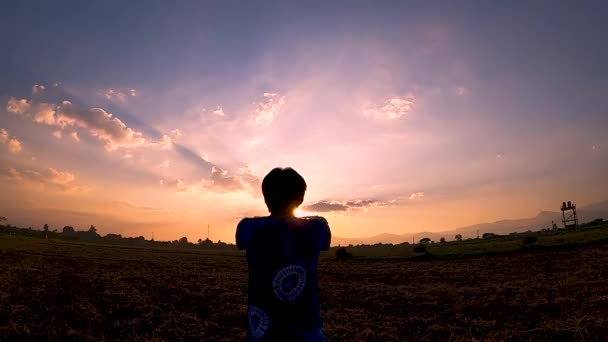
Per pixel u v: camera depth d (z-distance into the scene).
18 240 72.25
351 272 28.52
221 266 36.34
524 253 34.47
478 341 8.43
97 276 21.95
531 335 8.53
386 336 9.14
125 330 9.57
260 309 2.42
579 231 53.91
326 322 10.61
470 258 35.88
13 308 11.24
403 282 21.05
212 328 9.98
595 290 12.98
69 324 9.80
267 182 2.61
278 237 2.47
